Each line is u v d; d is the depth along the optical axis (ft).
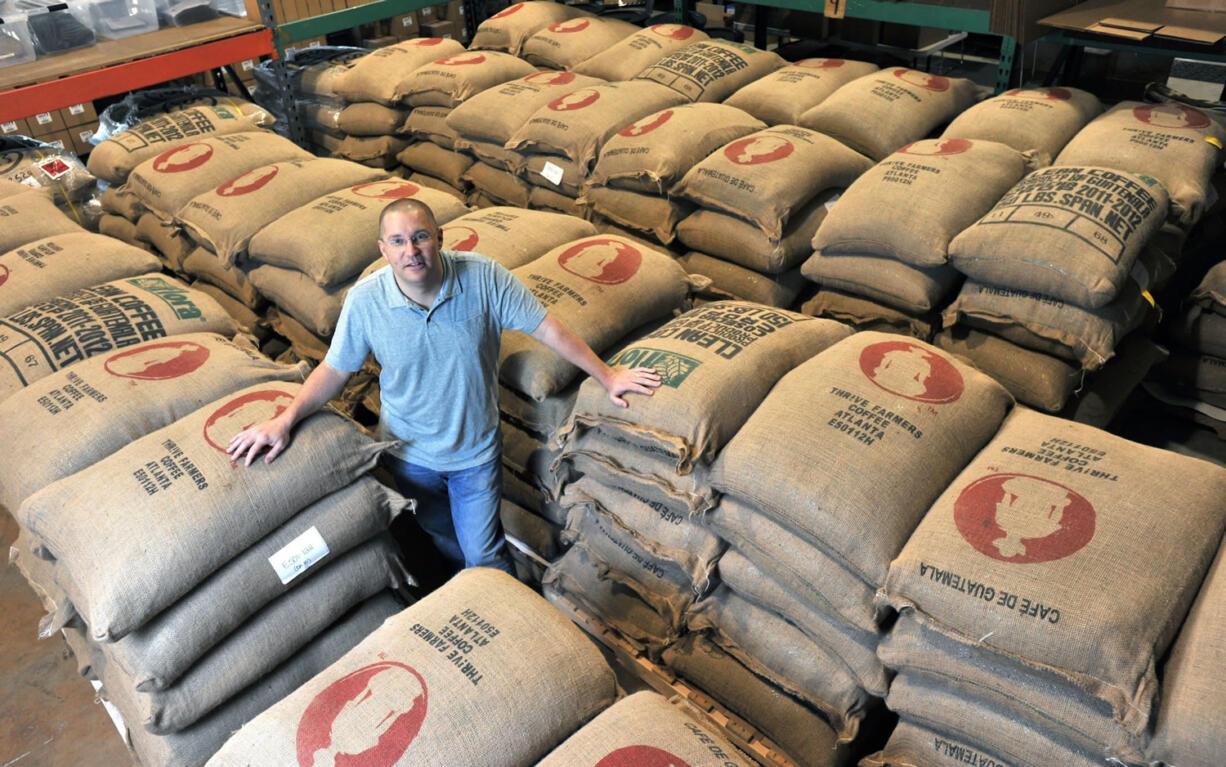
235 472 6.91
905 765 6.45
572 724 5.68
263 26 15.40
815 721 7.15
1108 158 9.91
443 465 8.16
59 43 13.94
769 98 12.75
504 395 9.14
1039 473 6.20
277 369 8.62
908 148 10.50
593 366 7.75
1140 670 5.06
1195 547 5.56
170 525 6.50
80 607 6.87
